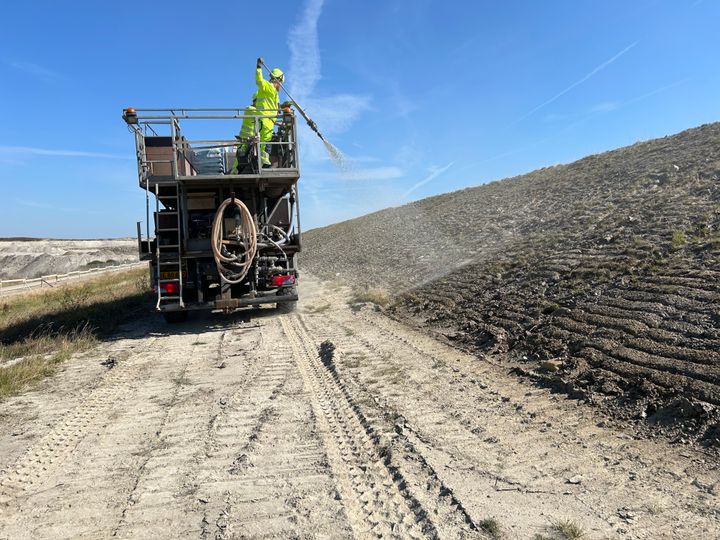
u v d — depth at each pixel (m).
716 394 4.36
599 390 5.15
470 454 4.19
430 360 7.11
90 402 6.05
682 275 7.12
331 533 3.17
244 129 10.63
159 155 10.39
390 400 5.59
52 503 3.69
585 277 8.52
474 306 9.42
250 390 6.28
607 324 6.45
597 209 13.70
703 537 2.89
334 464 4.14
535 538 2.98
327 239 40.34
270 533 3.20
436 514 3.32
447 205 32.09
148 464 4.28
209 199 10.82
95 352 8.95
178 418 5.39
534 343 6.78
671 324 5.84
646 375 5.05
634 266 8.10
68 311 13.66
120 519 3.43
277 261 11.32
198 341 9.60
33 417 5.59
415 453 4.26
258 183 10.61
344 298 14.15
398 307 11.29
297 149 10.51
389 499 3.56
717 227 8.57
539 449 4.20
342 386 6.20
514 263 11.27
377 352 7.80
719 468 3.61
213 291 11.34
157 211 10.48
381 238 27.80
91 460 4.42
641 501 3.33
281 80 10.79
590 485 3.58
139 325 11.88
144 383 6.82
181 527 3.30
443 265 14.52
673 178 13.91
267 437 4.75
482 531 3.09
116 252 77.94
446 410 5.22
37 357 8.12
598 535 2.98
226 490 3.77
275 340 9.29
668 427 4.26
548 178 26.03
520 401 5.29
